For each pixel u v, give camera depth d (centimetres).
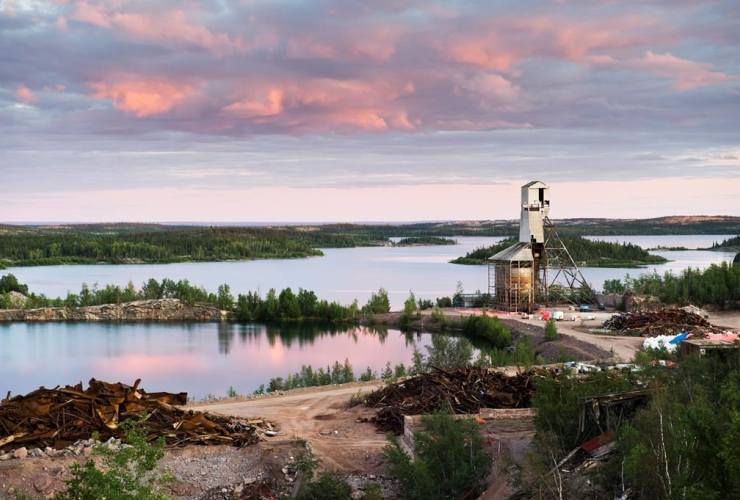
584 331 11175
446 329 13988
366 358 11106
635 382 4266
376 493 3641
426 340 13012
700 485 2508
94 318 17000
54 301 18275
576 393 3909
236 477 4231
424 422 4247
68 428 4453
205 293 18662
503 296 14325
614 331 10994
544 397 3894
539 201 14288
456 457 3703
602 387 4112
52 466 3959
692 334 9819
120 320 16875
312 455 4359
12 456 4084
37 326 15825
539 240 14200
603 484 3064
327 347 12362
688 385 3641
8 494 3703
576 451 3519
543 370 5944
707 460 2458
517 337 11794
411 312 14975
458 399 5378
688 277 14162
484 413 5003
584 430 3684
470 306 15825
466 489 3559
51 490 3781
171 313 17075
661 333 10388
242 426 5012
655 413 3136
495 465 3816
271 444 4703
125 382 9319
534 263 14475
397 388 5881
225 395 8375
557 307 14275
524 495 3288
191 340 13412
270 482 4200
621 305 14088
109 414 4622
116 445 4131
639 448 2775
